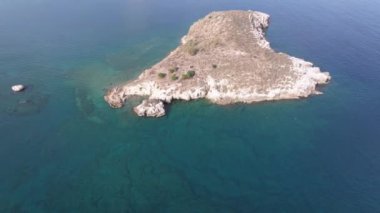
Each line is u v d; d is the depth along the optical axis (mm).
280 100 112875
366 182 84750
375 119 106250
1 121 101875
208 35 143250
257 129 101312
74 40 149625
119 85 119562
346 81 123625
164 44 149375
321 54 140750
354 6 194750
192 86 113812
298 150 94125
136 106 109250
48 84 119562
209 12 184000
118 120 103750
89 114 105938
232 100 112000
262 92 113500
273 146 95375
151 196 80688
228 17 154750
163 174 86438
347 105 112000
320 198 80375
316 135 99500
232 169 88125
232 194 81438
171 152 93062
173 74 118000
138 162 89688
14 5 182625
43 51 140000
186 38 148750
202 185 83688
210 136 98500
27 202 78562
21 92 114688
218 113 107438
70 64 132125
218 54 127812
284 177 85812
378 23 171500
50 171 86438
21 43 145000
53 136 97250
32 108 107688
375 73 128875
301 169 88125
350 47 146750
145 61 135625
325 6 193750
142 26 165125
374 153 93625
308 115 107250
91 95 114562
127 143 95562
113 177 85312
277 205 78812
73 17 171625
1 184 82562
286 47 145250
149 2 193875
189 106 110312
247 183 84250
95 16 173750
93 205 78188
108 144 95000
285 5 195250
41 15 172250
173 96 112250
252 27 150000
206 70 119688
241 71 118688
